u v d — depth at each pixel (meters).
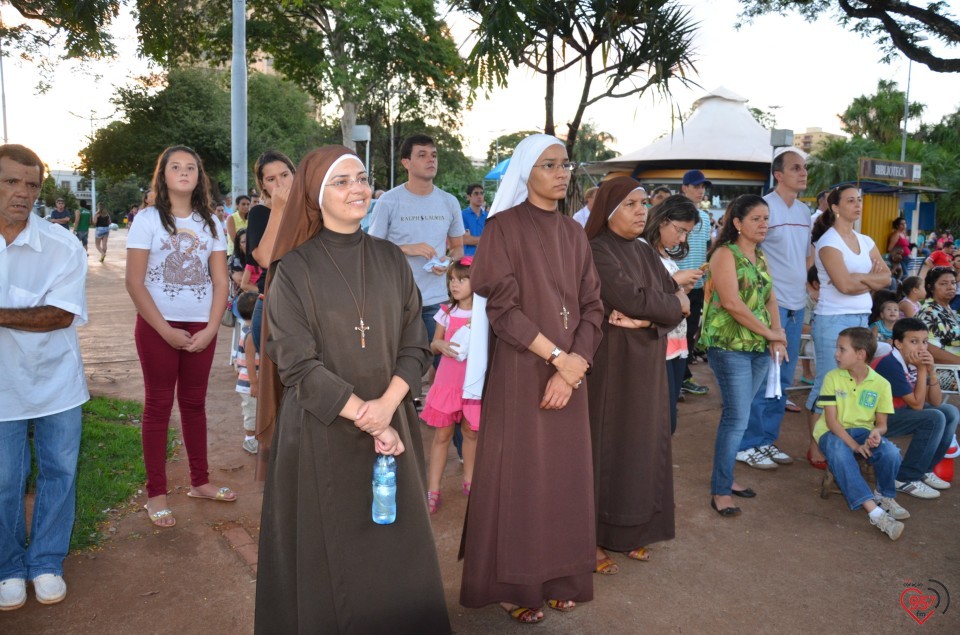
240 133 11.73
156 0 5.67
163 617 3.00
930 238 18.56
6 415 2.97
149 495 3.86
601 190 3.54
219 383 6.82
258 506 4.09
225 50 22.28
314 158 2.41
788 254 5.17
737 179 21.62
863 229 13.91
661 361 3.47
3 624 2.93
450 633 2.53
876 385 4.26
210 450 4.98
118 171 31.70
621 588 3.35
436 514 4.11
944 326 6.17
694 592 3.32
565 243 3.07
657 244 4.12
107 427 5.23
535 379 2.92
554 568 2.98
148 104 30.66
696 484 4.64
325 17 23.48
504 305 2.90
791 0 8.71
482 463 2.97
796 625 3.06
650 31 7.35
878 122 42.75
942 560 3.67
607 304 3.34
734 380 4.11
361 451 2.40
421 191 5.36
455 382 4.07
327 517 2.35
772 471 4.92
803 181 5.09
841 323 4.88
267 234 3.69
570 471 2.99
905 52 8.34
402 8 22.14
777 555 3.70
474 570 2.97
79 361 3.21
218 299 3.90
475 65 5.41
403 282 2.59
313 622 2.32
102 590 3.20
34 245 2.94
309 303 2.37
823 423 4.38
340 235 2.47
